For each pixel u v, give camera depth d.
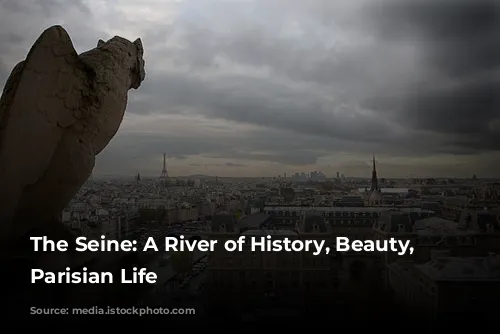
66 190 15.73
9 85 15.17
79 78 15.15
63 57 14.88
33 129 14.57
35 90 14.48
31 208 15.50
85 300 15.84
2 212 14.61
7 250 15.67
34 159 14.71
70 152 15.34
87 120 15.50
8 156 14.34
